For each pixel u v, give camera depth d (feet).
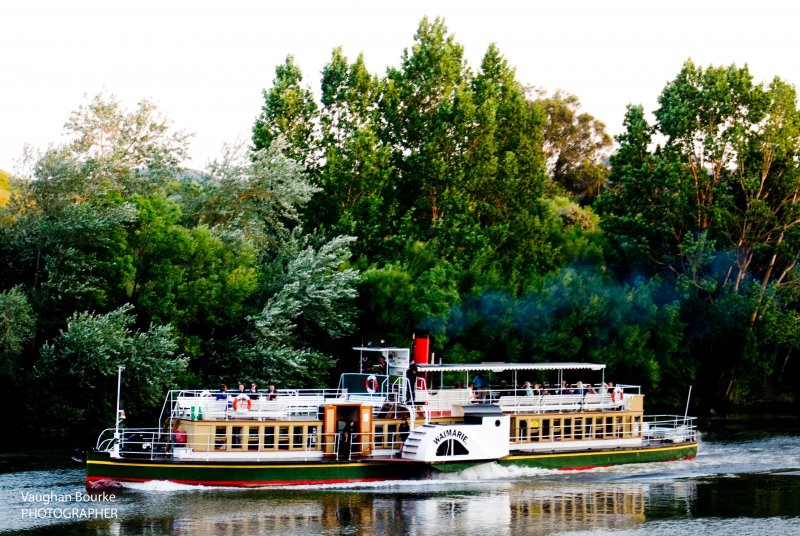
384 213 351.46
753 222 360.89
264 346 276.62
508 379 335.47
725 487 198.49
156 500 178.09
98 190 277.23
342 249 295.69
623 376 353.92
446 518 169.37
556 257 366.43
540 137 391.45
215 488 186.39
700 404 372.58
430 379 217.77
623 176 364.99
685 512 176.65
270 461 187.93
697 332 366.43
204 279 273.13
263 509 172.55
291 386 279.08
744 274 368.27
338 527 162.40
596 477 207.62
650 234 362.74
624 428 223.30
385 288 303.07
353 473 192.54
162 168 299.99
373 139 336.90
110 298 270.46
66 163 272.10
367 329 308.60
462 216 342.23
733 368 372.79
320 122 348.79
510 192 362.94
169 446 193.57
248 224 297.74
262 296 287.89
